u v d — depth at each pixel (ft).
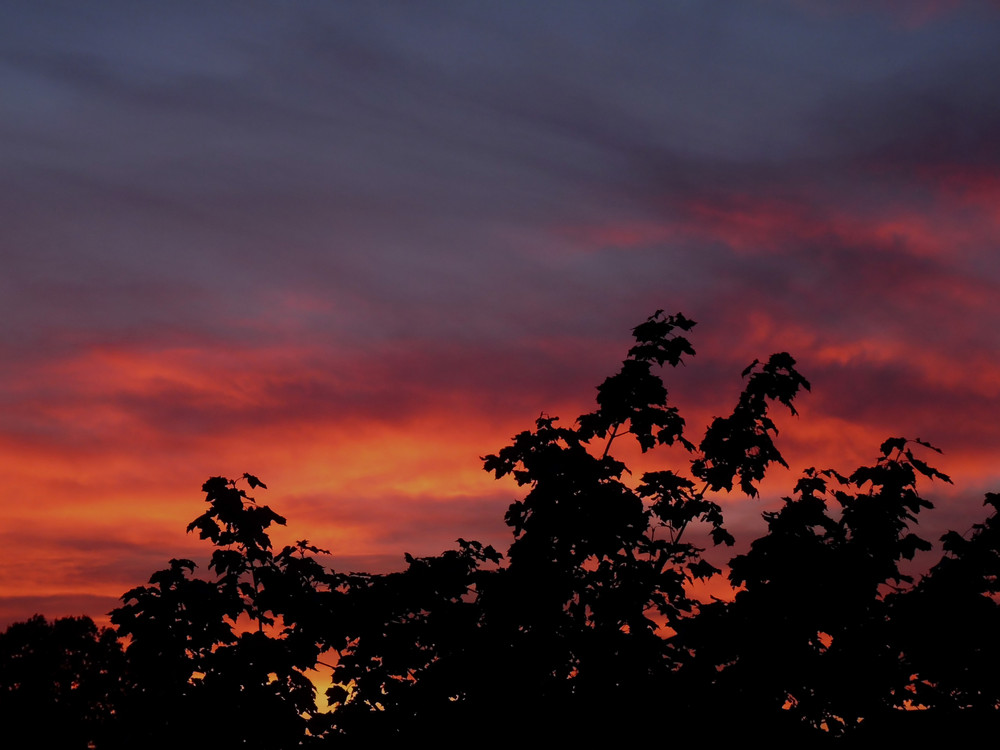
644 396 43.42
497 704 36.09
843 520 39.93
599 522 38.73
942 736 36.60
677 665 37.63
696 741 35.06
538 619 37.27
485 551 41.01
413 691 37.06
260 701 36.81
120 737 37.01
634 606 38.04
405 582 39.22
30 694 123.24
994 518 39.75
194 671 37.91
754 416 44.21
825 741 36.55
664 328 45.34
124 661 38.55
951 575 38.29
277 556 40.68
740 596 37.60
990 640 36.94
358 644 39.01
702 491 43.55
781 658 36.22
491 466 42.16
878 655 37.09
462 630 37.83
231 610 38.81
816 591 36.94
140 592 39.22
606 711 35.60
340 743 37.24
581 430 43.50
